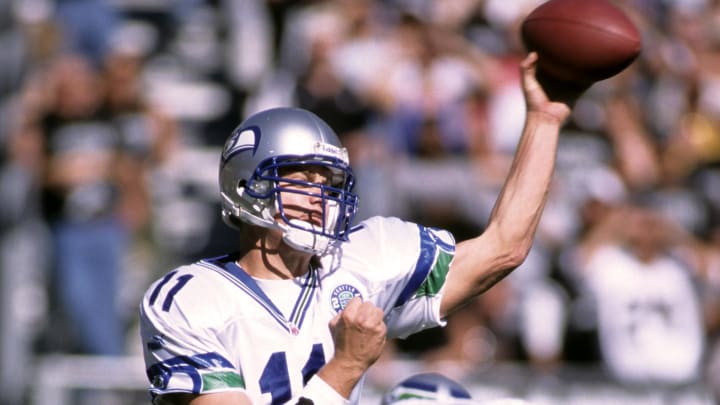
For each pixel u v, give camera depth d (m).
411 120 29.45
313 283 12.59
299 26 32.28
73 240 27.50
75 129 27.88
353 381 11.56
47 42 29.42
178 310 12.20
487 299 26.98
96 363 26.17
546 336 26.94
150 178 29.97
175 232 32.00
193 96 34.66
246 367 12.13
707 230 31.52
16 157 27.48
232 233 32.41
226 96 34.19
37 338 27.70
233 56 33.84
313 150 12.38
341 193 12.41
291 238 12.26
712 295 29.86
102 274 27.66
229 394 11.95
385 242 12.98
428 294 13.04
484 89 30.12
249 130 12.59
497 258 13.10
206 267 12.66
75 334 27.59
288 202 12.42
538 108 13.46
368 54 30.09
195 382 11.94
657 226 27.83
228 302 12.28
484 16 31.95
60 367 26.11
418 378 13.05
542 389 26.44
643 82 33.09
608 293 27.33
